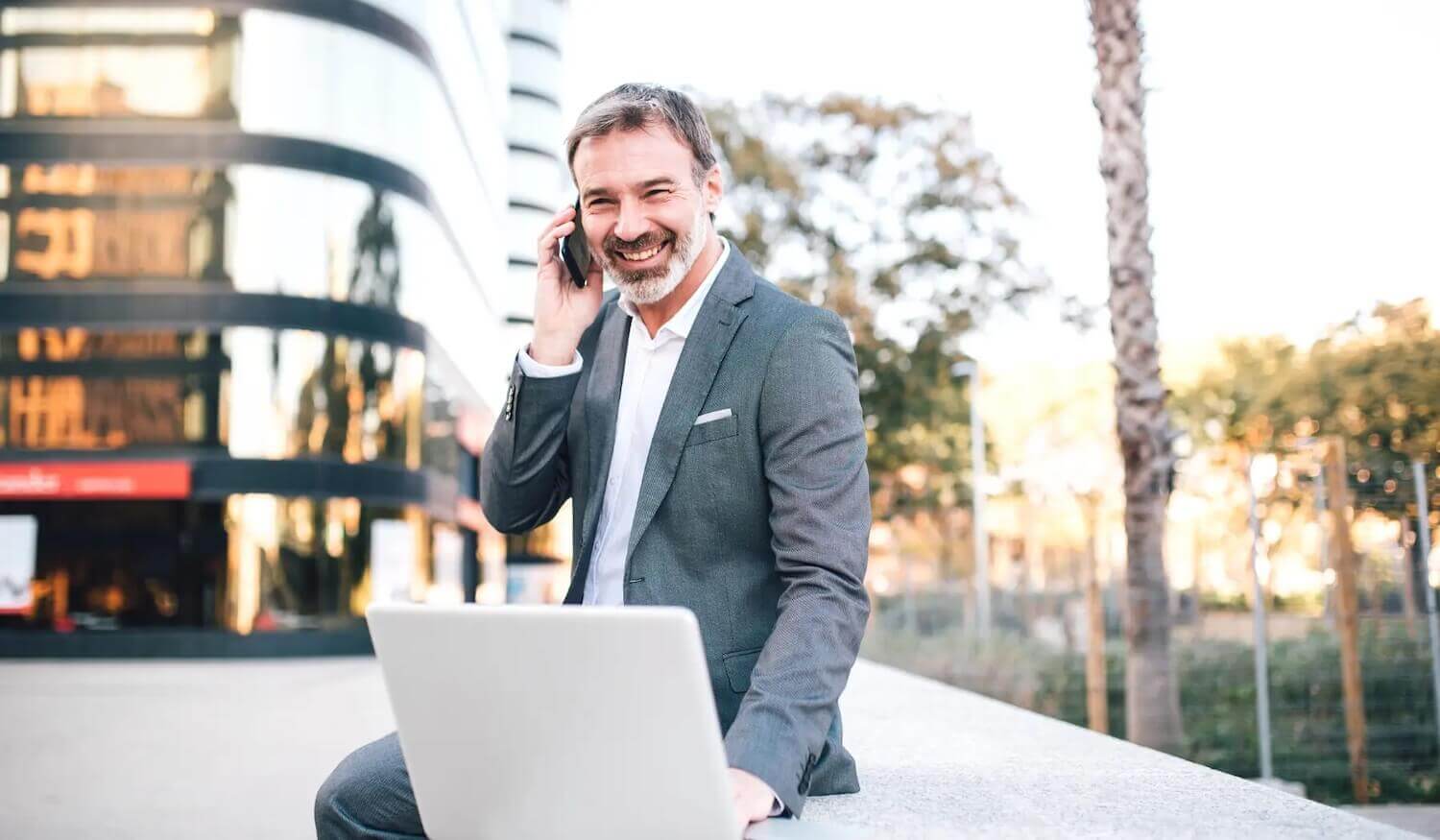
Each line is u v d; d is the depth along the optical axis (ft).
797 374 6.70
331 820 6.64
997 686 34.58
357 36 72.38
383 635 5.38
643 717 4.81
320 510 68.33
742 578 6.84
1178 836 5.91
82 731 29.58
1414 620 24.97
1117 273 27.66
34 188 68.18
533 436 7.48
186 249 68.23
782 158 61.87
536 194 161.27
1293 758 24.99
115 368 67.41
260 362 67.82
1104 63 28.37
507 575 148.25
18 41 69.10
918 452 68.95
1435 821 21.09
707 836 4.91
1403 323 71.31
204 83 69.21
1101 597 33.42
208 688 43.70
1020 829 6.07
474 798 5.39
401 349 73.77
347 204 71.00
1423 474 25.08
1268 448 72.28
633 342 7.51
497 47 124.67
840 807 6.75
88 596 66.74
